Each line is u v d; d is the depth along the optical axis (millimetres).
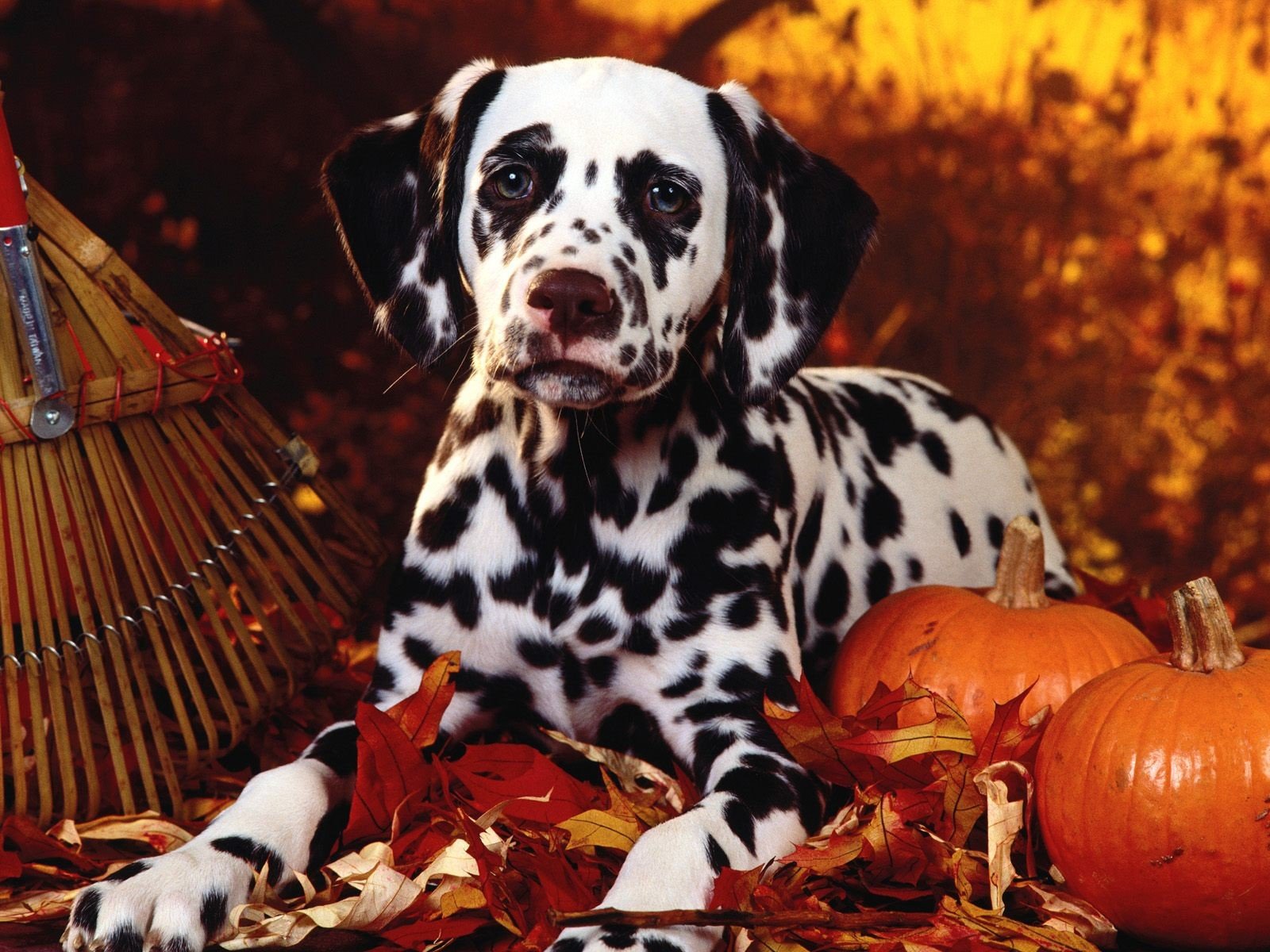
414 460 5141
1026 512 3078
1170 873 1812
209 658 2309
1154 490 5176
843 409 2799
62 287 2174
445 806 2066
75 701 2193
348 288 5191
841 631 2566
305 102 5227
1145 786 1816
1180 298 5152
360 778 1961
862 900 1947
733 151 2158
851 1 5227
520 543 2170
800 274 2250
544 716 2270
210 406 2369
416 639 2240
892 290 5312
